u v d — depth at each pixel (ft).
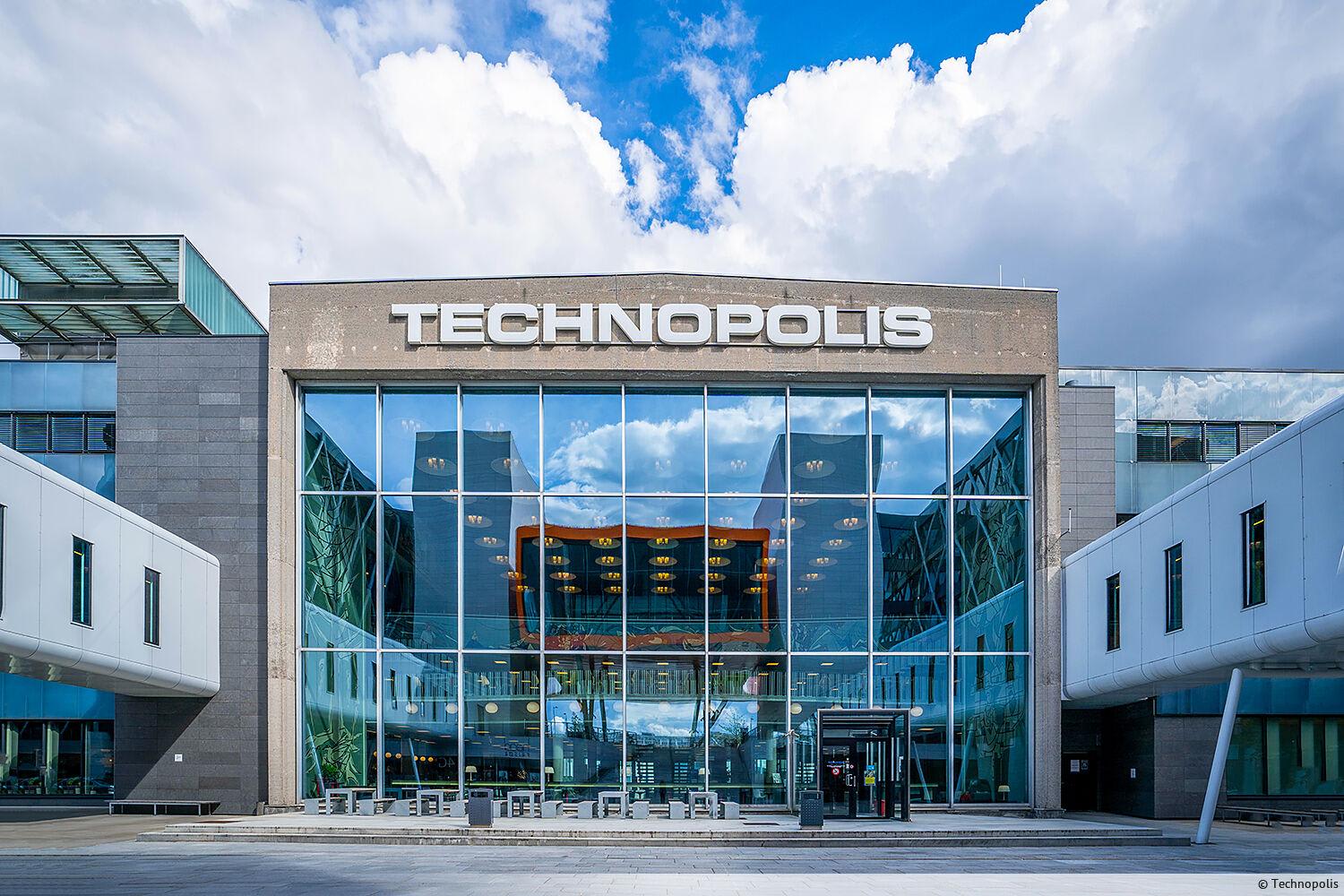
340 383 97.60
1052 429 96.37
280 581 93.40
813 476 96.99
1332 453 57.77
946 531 96.99
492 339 94.73
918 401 98.73
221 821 81.25
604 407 97.50
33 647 66.80
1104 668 87.51
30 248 122.21
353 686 94.12
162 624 84.23
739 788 92.43
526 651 94.12
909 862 63.00
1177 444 121.80
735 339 95.66
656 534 95.76
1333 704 100.12
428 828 75.25
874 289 96.78
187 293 128.36
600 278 96.27
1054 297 97.19
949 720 94.22
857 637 95.09
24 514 66.08
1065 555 98.43
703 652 94.27
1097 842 75.31
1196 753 95.61
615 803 90.48
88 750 105.40
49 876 53.11
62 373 109.19
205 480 97.09
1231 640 68.64
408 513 96.02
